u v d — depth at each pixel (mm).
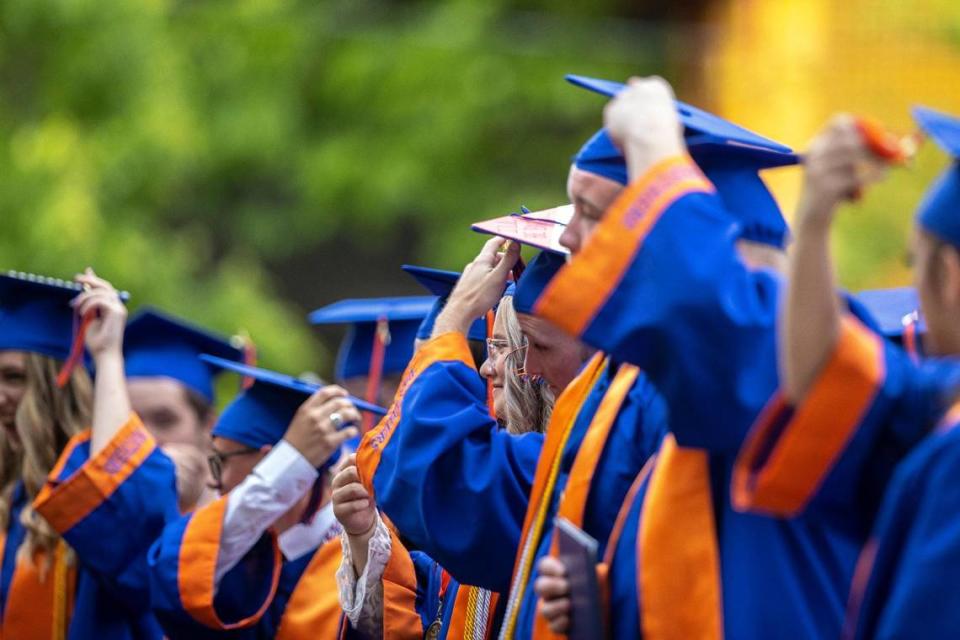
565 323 8422
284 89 42188
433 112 42750
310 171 42656
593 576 8570
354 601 13086
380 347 18891
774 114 42594
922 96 41625
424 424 10727
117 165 38250
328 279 50719
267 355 38688
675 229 8203
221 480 15914
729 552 8500
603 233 8414
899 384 7891
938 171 38438
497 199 42844
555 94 42688
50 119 38562
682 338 8062
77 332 15859
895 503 7605
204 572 14258
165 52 39781
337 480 12844
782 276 8797
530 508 10297
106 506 15164
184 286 38656
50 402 16438
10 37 39406
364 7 44906
